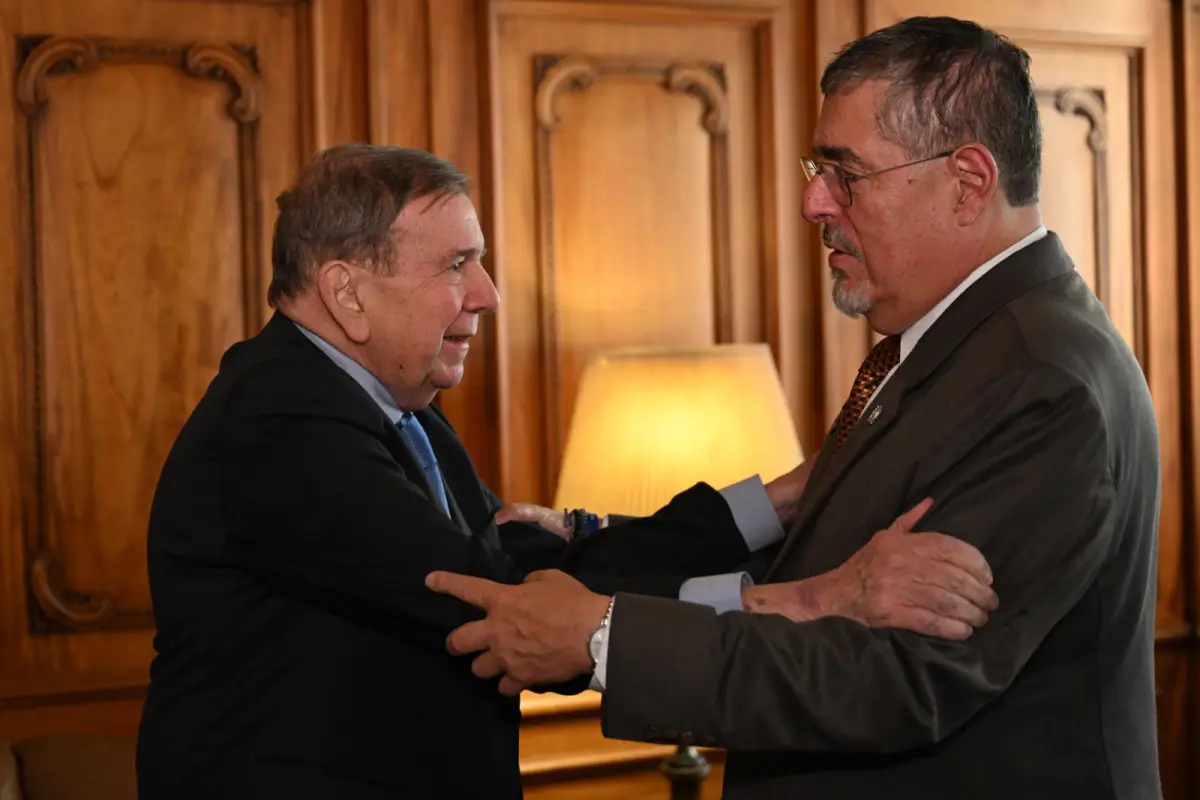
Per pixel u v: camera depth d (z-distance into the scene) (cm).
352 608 142
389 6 268
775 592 140
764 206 290
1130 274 319
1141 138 318
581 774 277
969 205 145
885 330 154
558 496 244
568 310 280
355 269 148
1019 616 128
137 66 254
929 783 135
